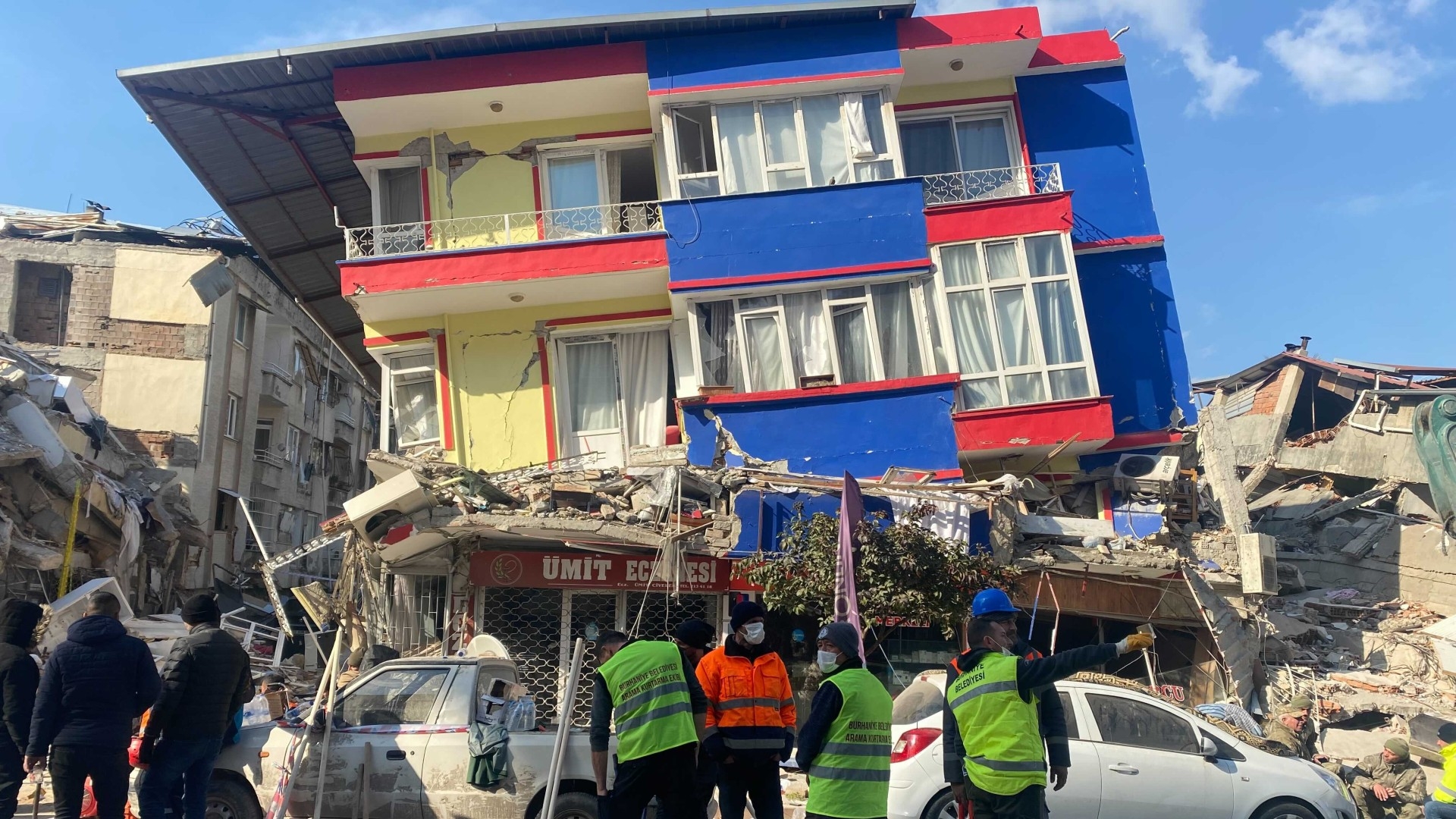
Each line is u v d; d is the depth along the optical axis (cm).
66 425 1953
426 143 1725
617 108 1731
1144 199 1727
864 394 1545
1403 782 1062
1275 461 2502
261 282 2725
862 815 597
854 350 1585
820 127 1664
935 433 1523
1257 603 1547
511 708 892
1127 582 1488
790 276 1585
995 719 585
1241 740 955
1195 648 1514
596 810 830
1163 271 1708
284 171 1800
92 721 699
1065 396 1557
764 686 700
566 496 1395
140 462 2341
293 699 1498
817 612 1262
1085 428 1529
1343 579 1972
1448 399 1933
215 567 2469
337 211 1859
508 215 1702
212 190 1803
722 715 691
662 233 1606
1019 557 1407
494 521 1330
